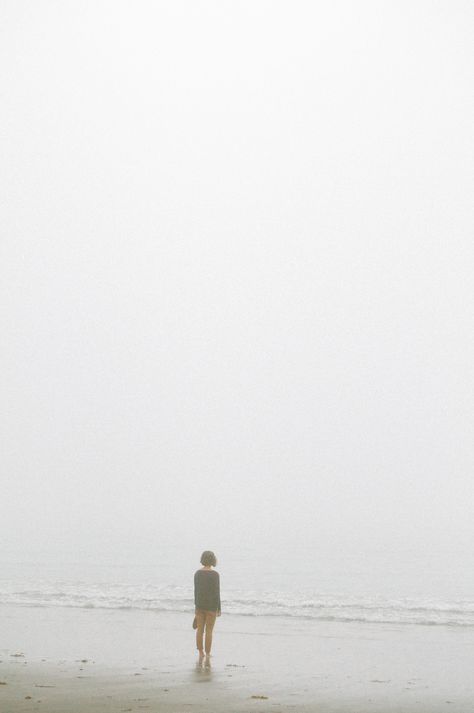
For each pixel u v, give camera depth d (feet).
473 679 44.88
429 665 49.93
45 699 37.83
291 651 55.98
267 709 35.78
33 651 56.03
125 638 62.75
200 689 40.93
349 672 47.16
